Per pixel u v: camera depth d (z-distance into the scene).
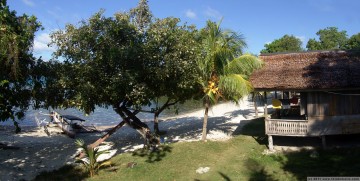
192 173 14.05
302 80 15.30
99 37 14.41
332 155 14.84
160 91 16.81
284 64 17.14
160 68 14.70
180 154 16.55
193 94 18.98
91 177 14.29
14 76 13.64
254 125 23.88
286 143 17.58
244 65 16.70
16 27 12.95
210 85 17.50
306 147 16.47
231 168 14.34
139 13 15.84
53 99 16.41
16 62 12.58
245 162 14.98
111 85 14.49
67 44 14.99
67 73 14.88
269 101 41.78
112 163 16.05
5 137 24.78
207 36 17.31
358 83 14.19
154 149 17.55
